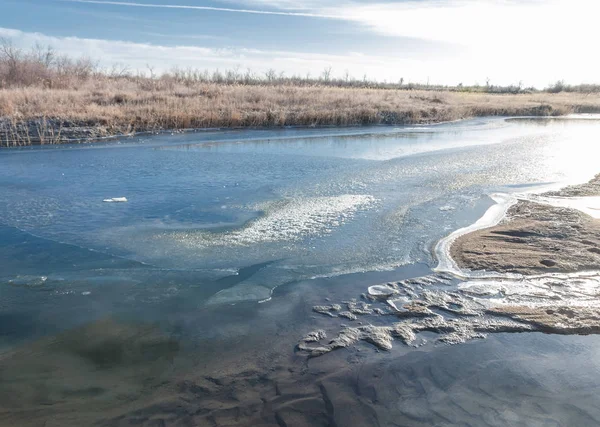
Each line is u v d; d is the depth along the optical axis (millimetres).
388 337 3922
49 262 5371
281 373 3465
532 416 3016
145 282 4922
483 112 26438
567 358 3662
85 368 3551
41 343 3871
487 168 10406
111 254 5594
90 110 16516
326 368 3516
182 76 32625
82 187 8523
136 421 2969
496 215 6996
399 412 3051
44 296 4625
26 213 7035
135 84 26953
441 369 3502
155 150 12523
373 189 8492
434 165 10695
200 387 3311
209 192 8211
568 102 32906
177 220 6773
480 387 3303
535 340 3898
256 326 4121
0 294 4648
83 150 12414
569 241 5824
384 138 15773
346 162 10961
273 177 9359
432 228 6484
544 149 13203
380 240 6051
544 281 4859
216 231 6332
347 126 19406
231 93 24062
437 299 4523
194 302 4535
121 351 3764
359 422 2957
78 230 6363
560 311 4305
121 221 6723
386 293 4652
